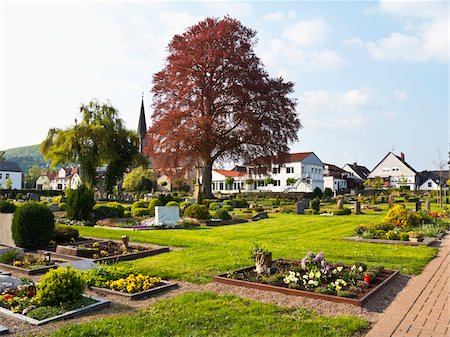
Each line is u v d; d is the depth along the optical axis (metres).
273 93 41.12
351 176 96.50
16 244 14.17
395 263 11.12
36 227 14.05
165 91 41.78
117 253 12.90
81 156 47.88
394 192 67.56
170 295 8.13
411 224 18.52
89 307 7.13
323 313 6.85
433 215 22.38
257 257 9.44
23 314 6.82
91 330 5.99
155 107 42.59
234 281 8.59
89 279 8.59
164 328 6.06
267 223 24.20
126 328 6.12
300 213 32.72
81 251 12.41
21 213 14.01
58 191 75.06
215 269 10.30
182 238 16.97
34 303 7.24
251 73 40.34
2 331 6.02
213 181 85.69
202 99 40.38
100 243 14.48
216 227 21.83
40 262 11.29
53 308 6.97
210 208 35.59
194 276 9.62
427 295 8.00
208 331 5.96
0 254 11.85
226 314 6.72
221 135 40.72
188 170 43.56
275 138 41.06
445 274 9.94
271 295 7.81
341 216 29.47
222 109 41.31
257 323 6.25
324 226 22.23
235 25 40.97
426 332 5.98
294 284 7.98
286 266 10.08
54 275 7.40
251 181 73.25
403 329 6.10
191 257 11.99
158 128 39.38
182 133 37.31
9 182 88.38
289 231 19.78
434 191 63.84
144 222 22.70
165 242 15.72
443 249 13.86
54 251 13.52
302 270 9.16
